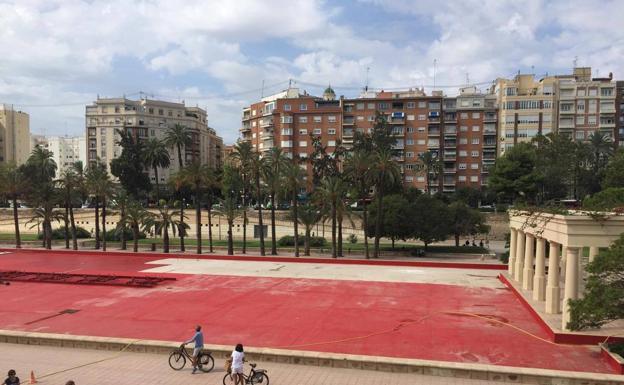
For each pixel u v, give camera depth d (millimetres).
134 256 56906
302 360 19875
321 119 114812
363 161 53656
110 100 135375
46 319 28094
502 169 82500
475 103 111688
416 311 29562
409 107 111750
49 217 63062
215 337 24375
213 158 165375
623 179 57000
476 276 42438
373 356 19797
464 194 101812
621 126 109125
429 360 19750
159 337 24453
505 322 26766
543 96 107875
